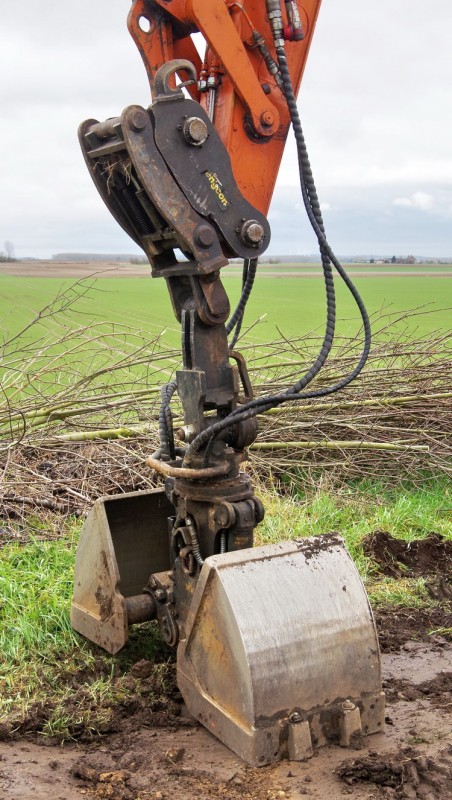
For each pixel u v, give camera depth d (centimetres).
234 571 292
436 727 309
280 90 342
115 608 352
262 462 641
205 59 336
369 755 284
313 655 287
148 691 342
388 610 438
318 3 348
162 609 346
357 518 575
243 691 281
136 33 339
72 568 469
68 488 581
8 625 398
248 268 352
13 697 340
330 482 641
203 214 313
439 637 404
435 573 494
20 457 610
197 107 310
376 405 692
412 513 577
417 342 747
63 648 384
